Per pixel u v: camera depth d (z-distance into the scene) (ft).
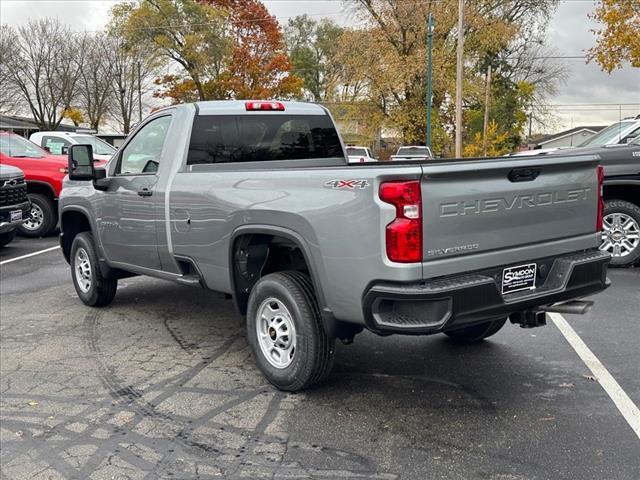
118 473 11.43
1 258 34.17
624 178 26.23
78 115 164.86
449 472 11.20
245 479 11.14
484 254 12.83
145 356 17.72
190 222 16.93
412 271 11.85
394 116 118.52
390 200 11.91
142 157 19.44
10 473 11.51
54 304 23.81
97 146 53.36
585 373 15.71
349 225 12.53
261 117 19.03
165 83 150.41
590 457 11.59
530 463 11.43
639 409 13.58
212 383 15.62
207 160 17.97
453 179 12.21
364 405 14.08
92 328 20.53
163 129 18.71
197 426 13.24
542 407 13.78
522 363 16.52
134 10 146.20
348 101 121.70
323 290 13.38
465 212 12.42
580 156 14.44
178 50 146.92
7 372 16.66
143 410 14.10
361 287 12.49
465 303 12.13
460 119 91.04
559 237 14.19
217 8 149.69
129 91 172.76
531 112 147.74
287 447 12.26
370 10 116.88
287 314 14.49
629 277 25.75
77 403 14.56
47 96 167.63
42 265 31.99
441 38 116.16
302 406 14.11
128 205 19.43
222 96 150.10
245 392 14.99
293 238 13.84
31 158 41.32
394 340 18.58
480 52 116.67
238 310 16.37
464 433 12.65
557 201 14.02
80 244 22.70
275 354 15.14
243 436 12.75
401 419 13.34
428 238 11.97
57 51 165.17
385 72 113.50
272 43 152.76
